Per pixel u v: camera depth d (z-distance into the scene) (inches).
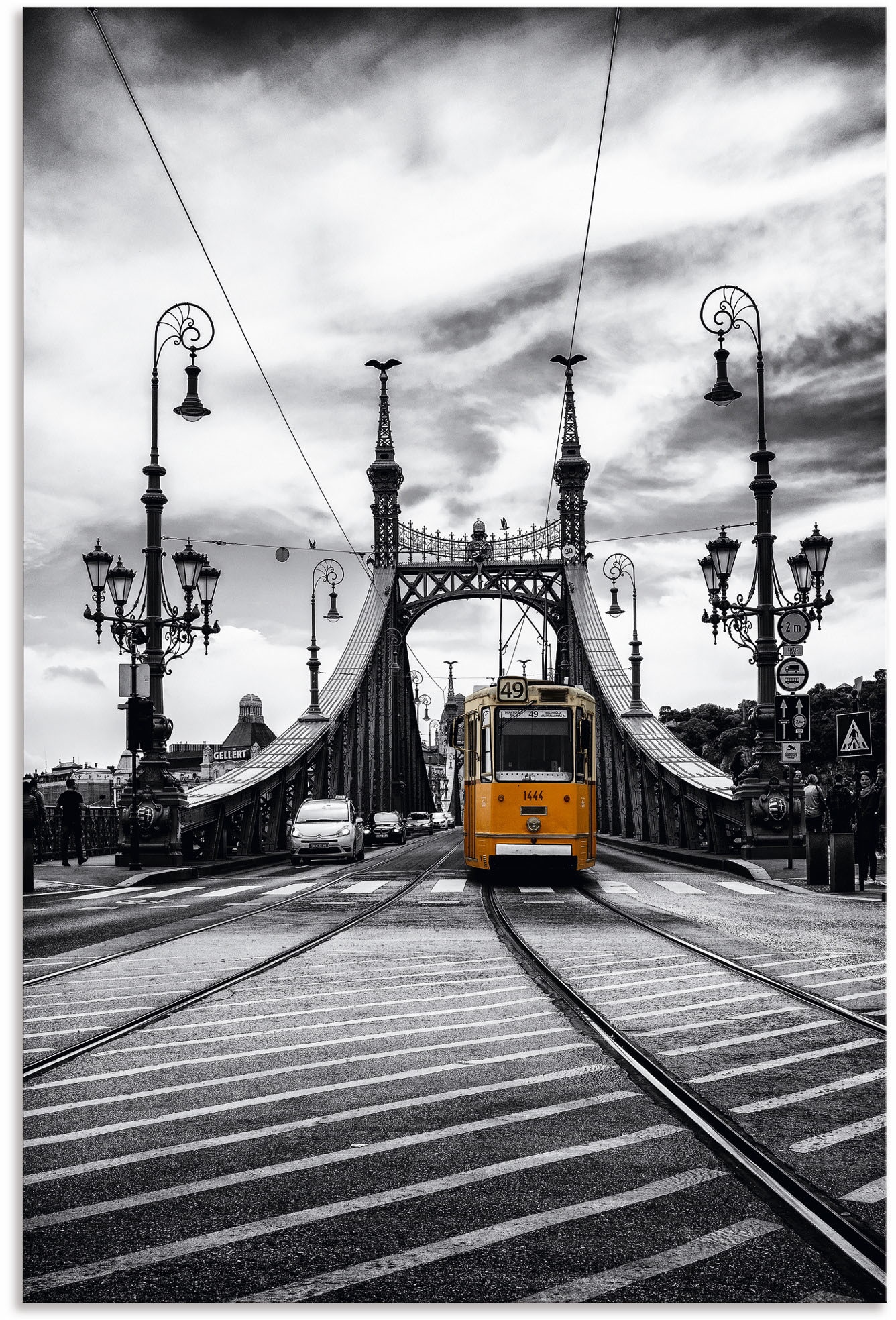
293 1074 241.1
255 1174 177.2
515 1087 228.5
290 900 673.6
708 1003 322.7
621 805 1477.6
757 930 500.4
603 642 1813.5
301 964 403.5
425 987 348.8
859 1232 153.6
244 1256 146.6
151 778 891.4
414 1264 143.9
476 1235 152.5
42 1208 164.2
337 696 1750.7
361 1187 171.0
